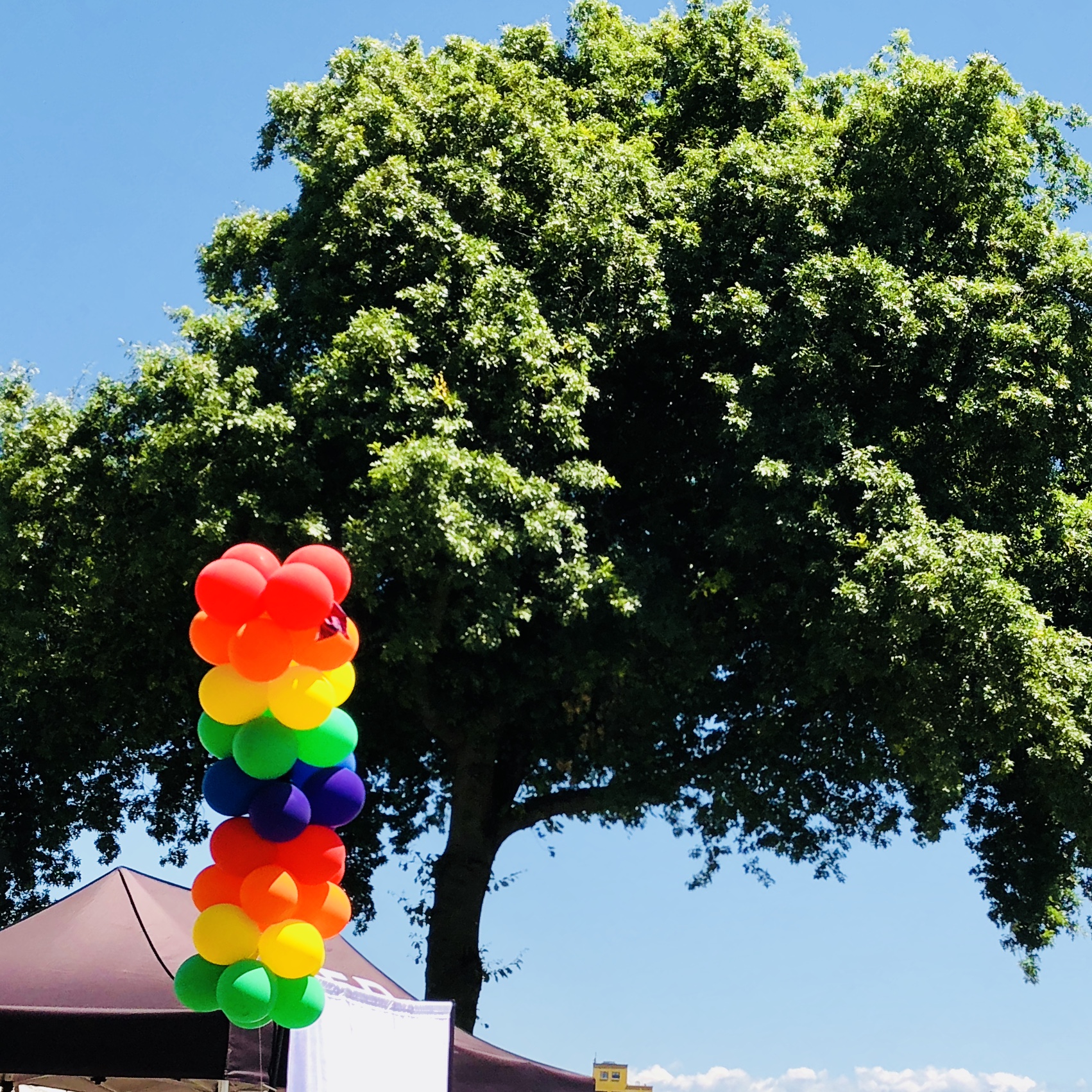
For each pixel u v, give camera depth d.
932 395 15.05
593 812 17.02
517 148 15.41
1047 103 18.22
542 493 13.38
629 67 17.98
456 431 13.47
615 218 15.07
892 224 16.09
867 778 15.95
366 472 13.93
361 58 17.19
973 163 16.16
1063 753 13.66
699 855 17.23
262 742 7.26
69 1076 6.88
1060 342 15.30
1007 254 16.41
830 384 15.04
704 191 15.98
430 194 15.00
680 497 16.27
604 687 16.11
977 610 13.62
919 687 14.21
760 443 14.57
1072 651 14.59
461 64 16.56
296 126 17.39
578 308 15.11
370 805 17.89
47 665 15.61
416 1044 8.18
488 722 16.03
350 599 14.35
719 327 15.20
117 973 7.39
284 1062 7.21
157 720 16.48
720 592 15.92
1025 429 15.09
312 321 15.09
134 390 14.54
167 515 13.95
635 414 16.50
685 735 16.72
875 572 13.84
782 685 15.95
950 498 15.24
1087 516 15.41
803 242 15.61
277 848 7.30
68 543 14.51
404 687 15.37
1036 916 17.09
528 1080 9.48
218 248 17.36
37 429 14.61
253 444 13.48
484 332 13.82
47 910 8.15
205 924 6.98
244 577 7.23
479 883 16.75
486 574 13.22
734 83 17.56
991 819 18.00
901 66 16.62
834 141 16.70
